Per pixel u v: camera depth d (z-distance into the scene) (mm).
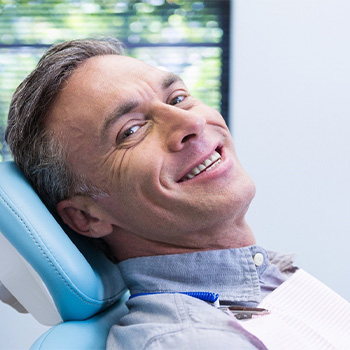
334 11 2453
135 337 929
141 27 2650
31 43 2691
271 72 2500
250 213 2539
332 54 2469
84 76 1096
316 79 2484
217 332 879
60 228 1044
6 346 2365
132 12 2643
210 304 998
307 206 2525
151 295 1017
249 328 972
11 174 1096
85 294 1010
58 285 979
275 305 1054
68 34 2682
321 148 2502
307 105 2494
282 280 1133
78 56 1125
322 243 2533
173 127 1046
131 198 1062
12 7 2668
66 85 1096
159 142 1055
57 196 1145
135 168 1041
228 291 1063
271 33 2490
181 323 914
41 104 1103
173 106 1077
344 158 2498
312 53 2477
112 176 1067
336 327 1070
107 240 1181
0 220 965
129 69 1113
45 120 1108
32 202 1024
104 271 1146
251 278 1073
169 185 1041
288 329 992
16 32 2686
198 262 1080
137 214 1073
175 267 1081
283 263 1210
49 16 2672
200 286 1076
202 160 1062
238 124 2521
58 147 1097
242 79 2516
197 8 2623
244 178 1107
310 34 2471
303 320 1045
